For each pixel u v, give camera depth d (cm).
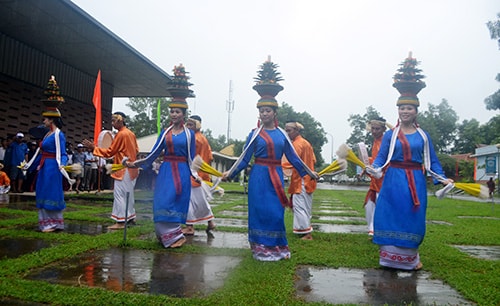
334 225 928
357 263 513
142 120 4081
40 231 667
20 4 1089
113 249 559
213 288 396
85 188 1573
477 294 389
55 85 691
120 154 746
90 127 1852
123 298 350
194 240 660
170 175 588
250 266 472
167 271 453
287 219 968
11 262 456
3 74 1370
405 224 491
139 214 998
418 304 369
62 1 1071
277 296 366
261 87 538
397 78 532
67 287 375
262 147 527
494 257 591
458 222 1023
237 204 1398
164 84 1923
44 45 1440
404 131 529
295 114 3934
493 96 2220
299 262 516
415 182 503
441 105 6091
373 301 377
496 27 2048
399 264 493
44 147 673
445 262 527
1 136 1389
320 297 385
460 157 5494
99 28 1258
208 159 761
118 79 1883
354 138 5144
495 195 3116
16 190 1373
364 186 4938
